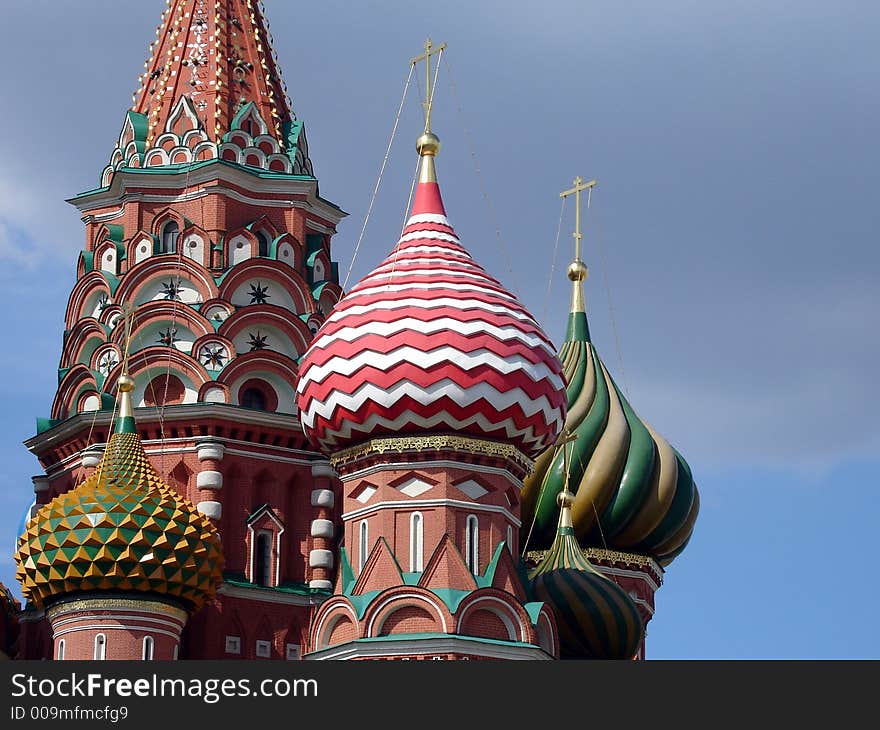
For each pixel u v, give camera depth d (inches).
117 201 7283.5
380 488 6053.2
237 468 6796.3
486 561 6013.8
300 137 7445.9
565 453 6924.2
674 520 7372.1
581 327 7736.2
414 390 5959.6
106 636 5959.6
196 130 7224.4
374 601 5900.6
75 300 7253.9
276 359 6924.2
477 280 6195.9
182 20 7440.9
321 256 7283.5
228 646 6560.0
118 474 6141.7
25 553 6058.1
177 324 6958.7
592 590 6594.5
